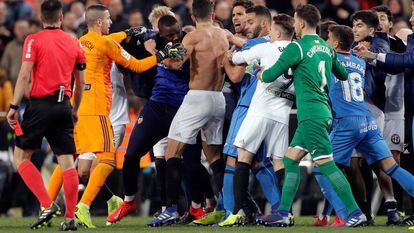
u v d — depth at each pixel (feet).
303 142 105.81
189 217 120.26
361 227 107.34
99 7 115.14
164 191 121.70
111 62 115.55
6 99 167.32
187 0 188.44
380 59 112.68
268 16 115.75
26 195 158.20
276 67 103.71
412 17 117.60
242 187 109.40
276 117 109.50
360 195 116.47
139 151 115.85
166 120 115.44
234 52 112.47
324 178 112.37
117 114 123.34
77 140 115.24
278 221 108.58
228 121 118.83
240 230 102.99
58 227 110.11
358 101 111.96
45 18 103.71
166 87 115.14
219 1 183.62
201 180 119.24
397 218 116.06
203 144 117.39
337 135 111.86
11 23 200.54
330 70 106.11
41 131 102.53
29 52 101.55
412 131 116.67
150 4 197.67
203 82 112.68
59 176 117.19
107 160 115.14
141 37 119.75
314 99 104.58
